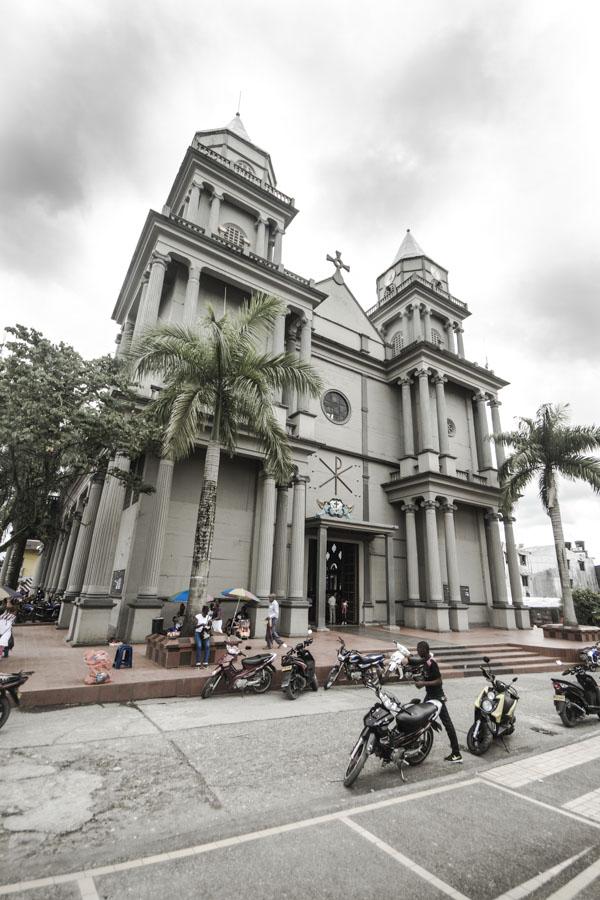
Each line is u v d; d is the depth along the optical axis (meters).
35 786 4.97
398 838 4.19
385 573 23.84
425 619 22.62
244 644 14.19
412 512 24.69
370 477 25.58
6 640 10.13
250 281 19.39
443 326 31.14
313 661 10.30
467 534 27.12
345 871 3.64
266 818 4.50
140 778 5.29
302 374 13.20
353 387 26.62
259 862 3.73
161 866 3.65
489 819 4.63
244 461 18.05
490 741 6.91
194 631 10.71
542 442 22.33
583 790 5.46
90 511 18.11
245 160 23.61
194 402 11.70
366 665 11.10
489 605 26.36
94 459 12.48
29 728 6.81
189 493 16.58
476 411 29.80
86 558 17.81
